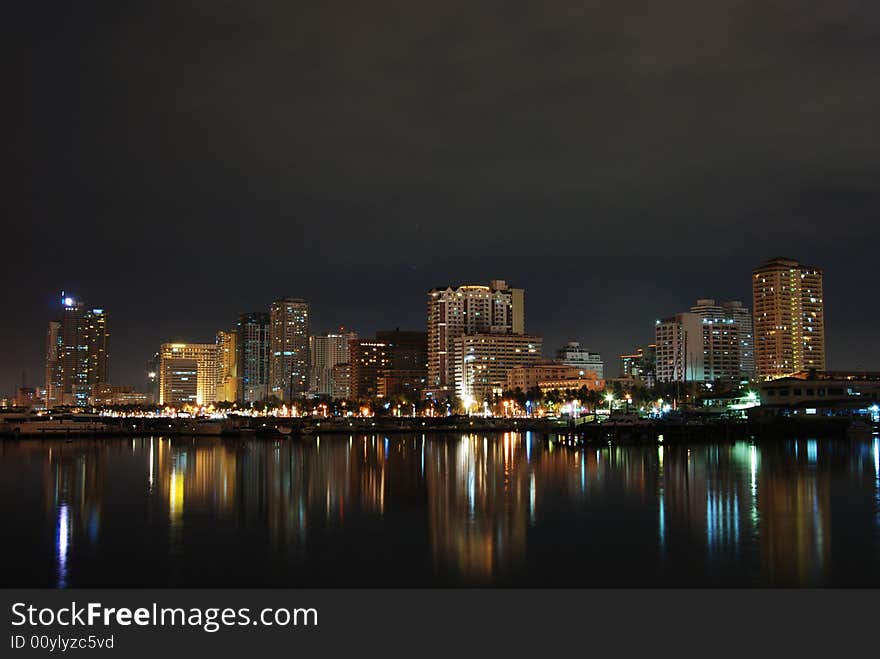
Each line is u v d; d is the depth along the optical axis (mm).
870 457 152125
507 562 61094
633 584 54875
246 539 71250
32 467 151750
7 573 60188
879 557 61156
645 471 126500
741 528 72938
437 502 93250
